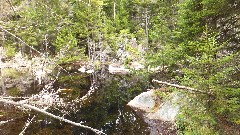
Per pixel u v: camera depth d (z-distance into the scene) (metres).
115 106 16.95
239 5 9.70
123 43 28.91
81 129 13.31
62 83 20.03
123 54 28.86
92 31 27.11
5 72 13.74
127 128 13.53
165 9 23.48
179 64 12.49
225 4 9.65
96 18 27.16
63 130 12.98
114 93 19.86
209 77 6.67
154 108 15.41
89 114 15.38
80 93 18.83
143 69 17.73
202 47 7.05
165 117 13.89
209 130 6.64
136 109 16.20
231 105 6.45
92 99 18.25
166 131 12.52
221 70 6.84
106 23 30.44
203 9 10.09
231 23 10.38
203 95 6.81
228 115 6.70
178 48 11.48
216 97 6.61
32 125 12.85
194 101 6.95
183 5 11.12
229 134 6.46
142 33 28.39
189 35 10.94
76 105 16.08
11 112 12.38
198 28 10.35
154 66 15.35
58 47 20.12
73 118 14.56
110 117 15.11
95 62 26.66
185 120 7.44
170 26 20.75
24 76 15.30
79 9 24.80
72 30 24.73
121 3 35.06
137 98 17.08
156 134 12.53
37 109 1.87
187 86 7.45
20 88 16.08
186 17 11.12
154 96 16.03
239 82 7.02
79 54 23.12
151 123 13.89
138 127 13.55
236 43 10.32
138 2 30.16
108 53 30.81
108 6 36.66
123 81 23.33
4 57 11.63
